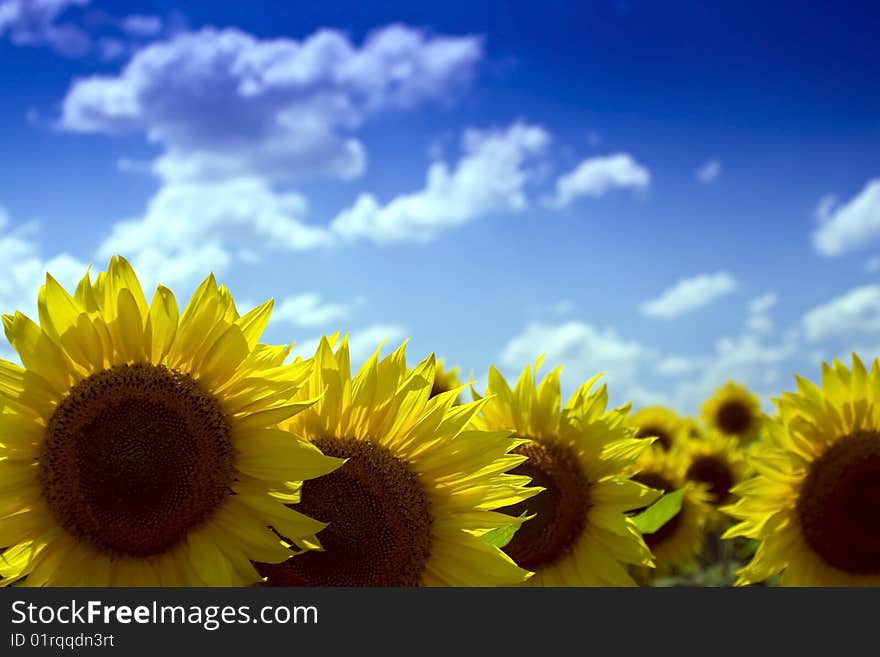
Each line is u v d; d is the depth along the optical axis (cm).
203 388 85
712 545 209
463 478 92
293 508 89
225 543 83
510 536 93
